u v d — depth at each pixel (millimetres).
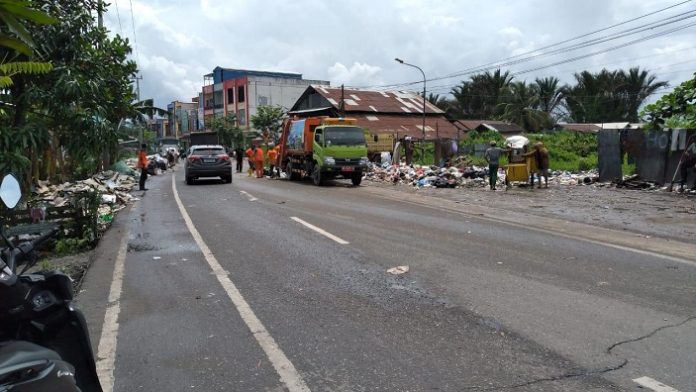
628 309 5277
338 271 7047
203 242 9320
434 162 30250
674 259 7363
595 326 4840
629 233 9578
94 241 9641
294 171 24562
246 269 7285
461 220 11398
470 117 71062
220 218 12211
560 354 4270
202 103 86688
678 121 19469
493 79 68062
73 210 9617
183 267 7504
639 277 6434
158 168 36719
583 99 67000
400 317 5219
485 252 8023
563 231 9836
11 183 3457
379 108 47312
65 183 18625
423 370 4062
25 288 2910
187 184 23266
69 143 11383
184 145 80375
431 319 5141
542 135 43500
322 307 5590
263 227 10742
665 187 17219
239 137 70562
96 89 11508
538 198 15766
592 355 4234
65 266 7984
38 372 2508
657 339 4520
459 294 5887
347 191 19000
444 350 4414
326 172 21266
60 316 3104
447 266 7172
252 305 5711
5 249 3367
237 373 4109
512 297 5742
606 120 65938
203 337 4840
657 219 11242
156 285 6594
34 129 10070
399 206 14148
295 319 5246
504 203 14625
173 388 3887
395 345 4547
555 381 3822
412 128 45875
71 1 11586
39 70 7598
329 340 4699
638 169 18328
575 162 32375
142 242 9469
